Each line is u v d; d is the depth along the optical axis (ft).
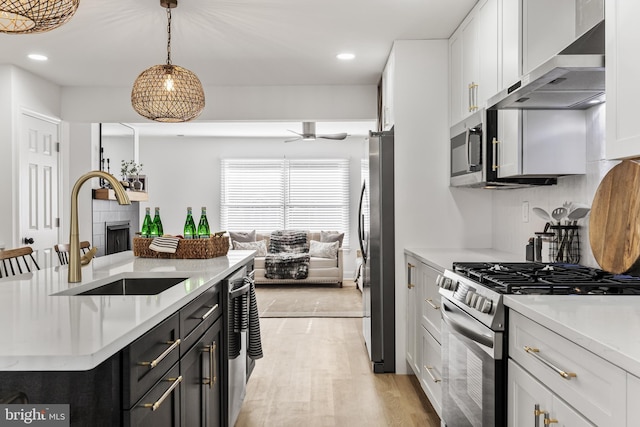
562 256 8.62
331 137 23.85
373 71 15.60
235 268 9.39
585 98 7.39
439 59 12.70
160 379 5.22
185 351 6.23
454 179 11.85
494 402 5.94
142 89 9.75
